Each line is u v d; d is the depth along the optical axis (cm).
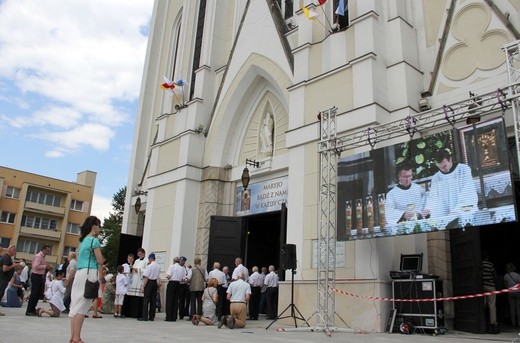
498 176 823
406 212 966
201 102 1817
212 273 1236
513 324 1193
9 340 600
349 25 1280
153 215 1834
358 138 1097
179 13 2344
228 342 684
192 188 1725
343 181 1109
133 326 933
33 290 1082
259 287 1403
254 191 1633
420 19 1260
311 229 1214
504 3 1080
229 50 1908
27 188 4934
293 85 1379
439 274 1072
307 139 1285
